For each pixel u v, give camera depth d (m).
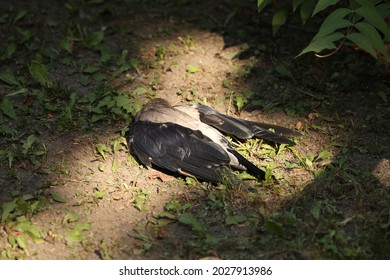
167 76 9.27
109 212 6.98
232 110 8.68
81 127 8.17
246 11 10.65
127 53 9.58
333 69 9.42
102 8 10.64
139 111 8.05
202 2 10.92
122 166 7.63
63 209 6.99
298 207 6.91
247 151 7.86
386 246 6.36
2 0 10.64
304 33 10.12
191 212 6.95
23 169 7.51
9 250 6.44
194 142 7.38
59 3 10.67
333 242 6.47
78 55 9.54
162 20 10.47
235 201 7.06
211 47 9.89
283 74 9.21
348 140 8.12
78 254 6.46
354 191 7.20
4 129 8.03
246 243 6.53
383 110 8.64
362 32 7.18
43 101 8.54
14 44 9.58
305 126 8.34
